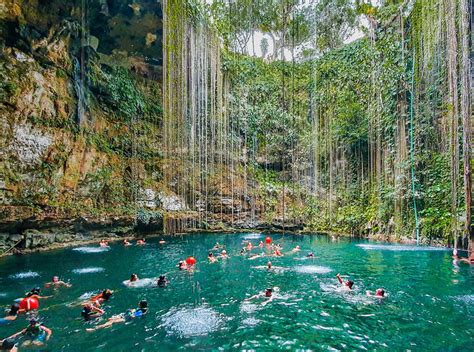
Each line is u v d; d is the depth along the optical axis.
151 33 19.08
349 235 19.80
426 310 6.63
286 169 24.97
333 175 22.59
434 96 15.34
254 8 22.56
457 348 4.92
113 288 8.39
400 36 17.67
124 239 17.59
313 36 23.30
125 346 5.02
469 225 12.13
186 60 16.56
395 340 5.22
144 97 21.80
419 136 16.17
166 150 17.77
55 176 14.91
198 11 17.81
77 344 5.09
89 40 18.27
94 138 18.28
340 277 8.89
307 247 15.53
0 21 12.82
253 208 22.97
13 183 12.91
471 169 12.75
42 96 14.70
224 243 16.84
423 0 15.24
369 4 19.69
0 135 12.70
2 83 12.95
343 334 5.47
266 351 4.85
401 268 10.68
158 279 9.12
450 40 12.51
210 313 6.52
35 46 14.54
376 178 19.55
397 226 16.77
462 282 8.81
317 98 23.97
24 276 9.51
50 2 14.47
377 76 19.31
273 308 6.82
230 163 23.59
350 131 21.73
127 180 19.45
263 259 12.53
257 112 25.52
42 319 6.17
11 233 12.95
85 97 18.02
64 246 14.76
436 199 15.02
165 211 20.09
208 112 21.56
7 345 4.98
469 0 12.73
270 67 26.48
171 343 5.13
